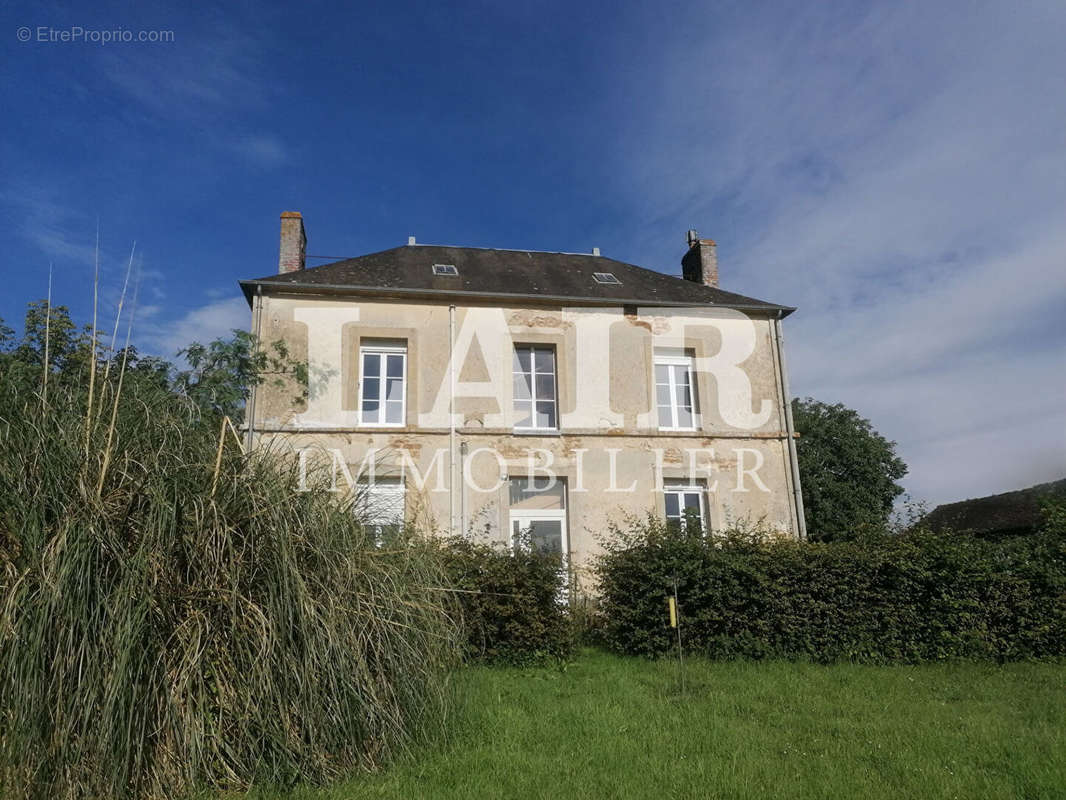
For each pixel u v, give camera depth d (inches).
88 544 157.9
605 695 280.5
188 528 173.5
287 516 183.9
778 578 368.2
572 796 172.9
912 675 327.0
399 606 197.5
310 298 508.4
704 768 193.0
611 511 514.0
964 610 361.7
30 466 165.0
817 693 288.4
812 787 179.9
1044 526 401.4
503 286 557.9
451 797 169.5
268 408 482.3
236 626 171.3
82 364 201.8
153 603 162.9
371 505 217.8
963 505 977.5
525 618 344.2
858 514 834.2
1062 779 180.9
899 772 190.4
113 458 174.4
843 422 905.5
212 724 165.9
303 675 172.6
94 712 152.6
